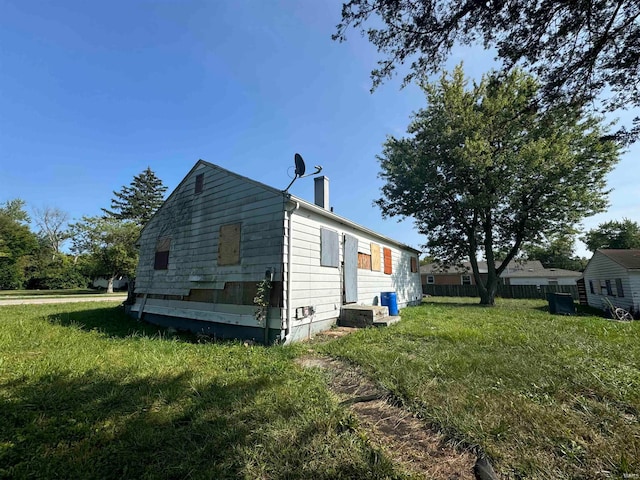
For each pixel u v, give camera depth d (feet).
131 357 14.21
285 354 15.14
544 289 69.62
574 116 17.04
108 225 82.94
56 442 7.03
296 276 19.72
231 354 15.14
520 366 11.71
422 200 51.34
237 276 21.02
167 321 25.89
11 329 19.89
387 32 13.07
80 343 17.21
